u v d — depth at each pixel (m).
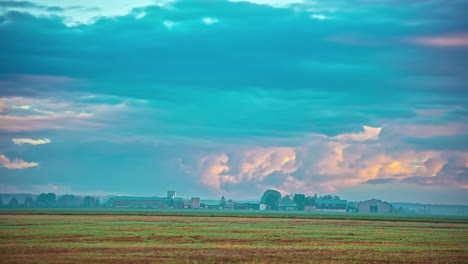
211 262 51.88
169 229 92.81
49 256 52.50
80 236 74.38
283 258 54.75
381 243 72.12
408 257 57.06
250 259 53.72
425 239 79.88
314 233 88.94
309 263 52.06
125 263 49.59
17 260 49.47
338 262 52.94
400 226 123.25
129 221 123.19
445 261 55.06
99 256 53.09
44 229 85.88
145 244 65.88
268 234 84.69
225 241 72.06
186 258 53.28
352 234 87.69
